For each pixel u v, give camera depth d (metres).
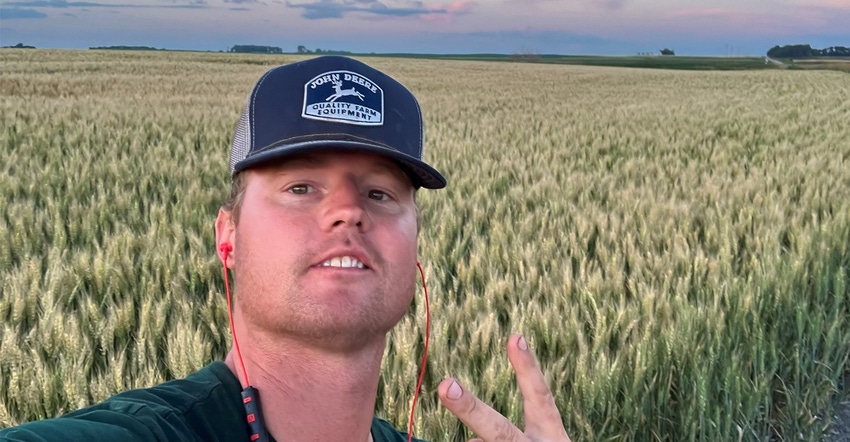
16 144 11.50
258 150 1.23
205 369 1.21
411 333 3.57
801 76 52.72
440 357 3.31
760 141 16.05
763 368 3.81
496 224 6.08
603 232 6.01
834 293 5.21
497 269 4.96
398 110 1.31
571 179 9.12
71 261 4.71
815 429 3.77
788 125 19.58
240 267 1.22
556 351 3.71
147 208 6.78
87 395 3.03
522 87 36.22
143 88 25.91
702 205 7.63
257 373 1.20
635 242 6.12
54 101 19.28
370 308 1.19
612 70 58.25
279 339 1.18
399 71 45.53
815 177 9.52
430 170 1.30
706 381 3.40
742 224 6.46
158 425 1.04
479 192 7.95
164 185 8.12
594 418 3.33
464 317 3.98
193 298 4.18
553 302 4.13
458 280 4.75
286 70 1.27
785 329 4.59
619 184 9.82
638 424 3.33
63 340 3.31
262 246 1.19
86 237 5.66
